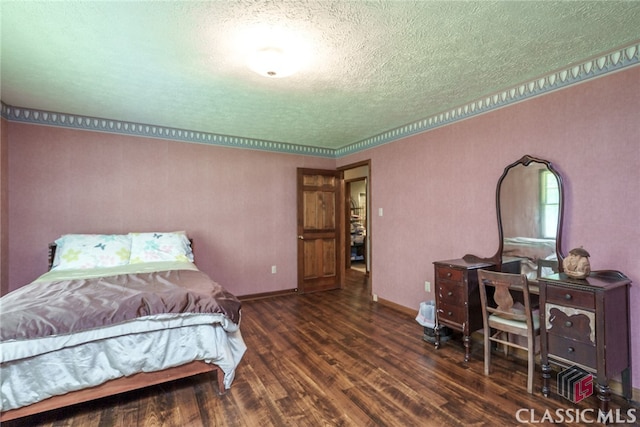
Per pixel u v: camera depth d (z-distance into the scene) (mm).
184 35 1933
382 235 4320
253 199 4668
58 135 3463
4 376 1705
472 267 2717
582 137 2322
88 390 1899
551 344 2115
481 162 3043
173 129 4074
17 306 1870
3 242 3137
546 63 2332
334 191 5297
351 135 4422
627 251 2113
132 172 3844
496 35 1944
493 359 2688
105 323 1877
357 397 2127
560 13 1727
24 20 1763
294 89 2781
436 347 2904
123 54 2160
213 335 2176
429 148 3590
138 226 3883
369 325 3504
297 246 5016
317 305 4297
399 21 1791
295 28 1860
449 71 2439
